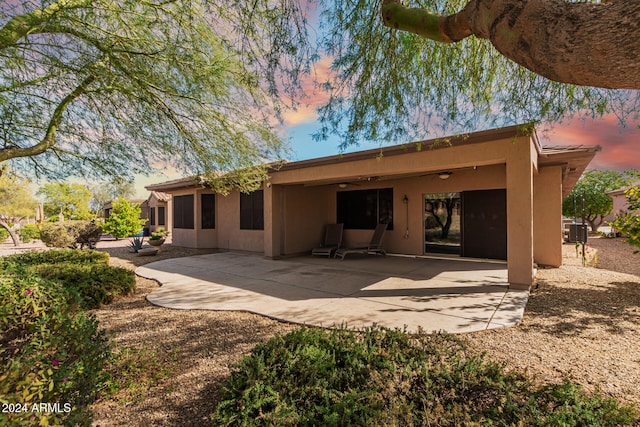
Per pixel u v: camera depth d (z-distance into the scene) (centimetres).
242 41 388
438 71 444
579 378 296
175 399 279
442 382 229
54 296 311
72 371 212
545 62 114
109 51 426
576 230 995
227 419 219
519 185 615
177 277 834
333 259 1103
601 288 648
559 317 473
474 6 140
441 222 1089
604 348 362
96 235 1470
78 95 463
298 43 368
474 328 428
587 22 103
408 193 1148
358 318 480
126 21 434
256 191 1267
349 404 204
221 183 786
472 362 249
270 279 789
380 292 642
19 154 395
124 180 577
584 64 105
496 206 983
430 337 323
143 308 561
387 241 1201
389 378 234
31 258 795
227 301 594
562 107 420
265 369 255
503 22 122
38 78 429
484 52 433
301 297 614
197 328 455
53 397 186
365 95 445
